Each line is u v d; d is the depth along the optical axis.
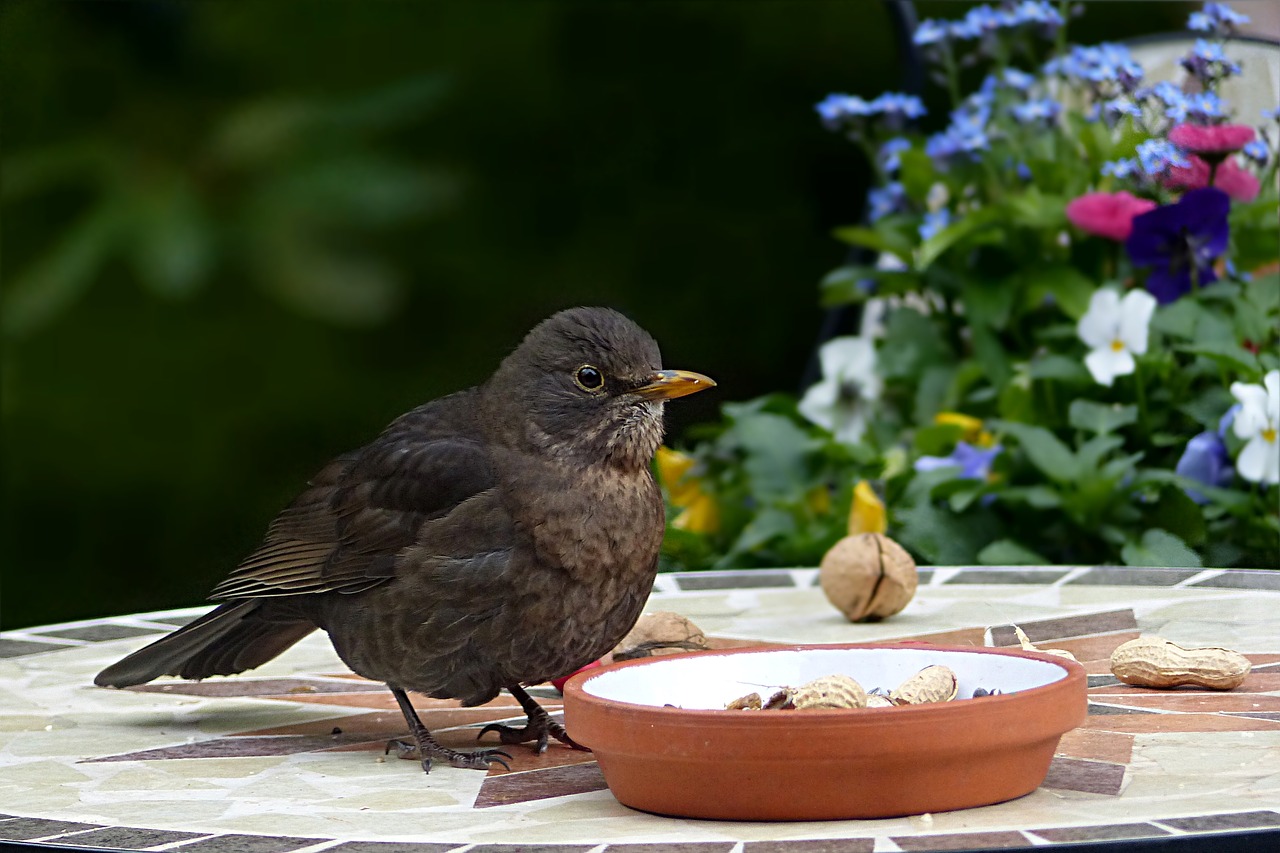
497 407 7.16
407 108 16.12
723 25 17.92
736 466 13.62
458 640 6.92
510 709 7.72
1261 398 11.12
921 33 13.41
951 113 13.84
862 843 4.61
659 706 5.37
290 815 5.36
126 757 6.47
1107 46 12.72
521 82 17.77
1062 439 12.46
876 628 8.48
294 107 15.89
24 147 15.91
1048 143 13.28
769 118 17.91
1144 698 6.78
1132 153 12.77
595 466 7.04
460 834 4.98
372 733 7.04
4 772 6.18
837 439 13.77
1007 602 9.10
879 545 8.66
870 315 15.12
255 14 16.70
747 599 9.68
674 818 5.16
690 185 17.89
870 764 4.91
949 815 4.95
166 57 16.34
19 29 16.00
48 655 8.86
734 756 4.95
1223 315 11.96
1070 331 12.57
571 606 6.95
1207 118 12.22
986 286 12.94
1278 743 5.87
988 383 13.40
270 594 7.27
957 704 4.94
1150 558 11.27
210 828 5.11
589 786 5.84
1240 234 12.60
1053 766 5.59
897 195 14.02
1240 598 8.94
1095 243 12.87
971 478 11.97
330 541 7.20
